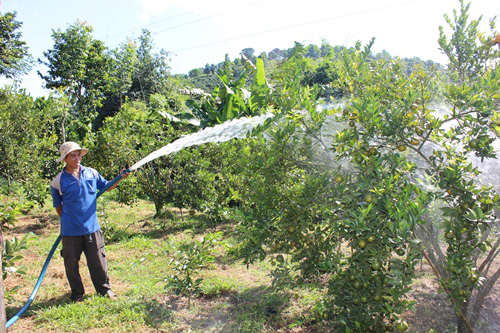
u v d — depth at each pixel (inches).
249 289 185.9
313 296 171.6
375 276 104.7
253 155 137.8
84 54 1106.1
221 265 225.5
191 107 464.4
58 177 178.7
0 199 415.5
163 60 1360.7
